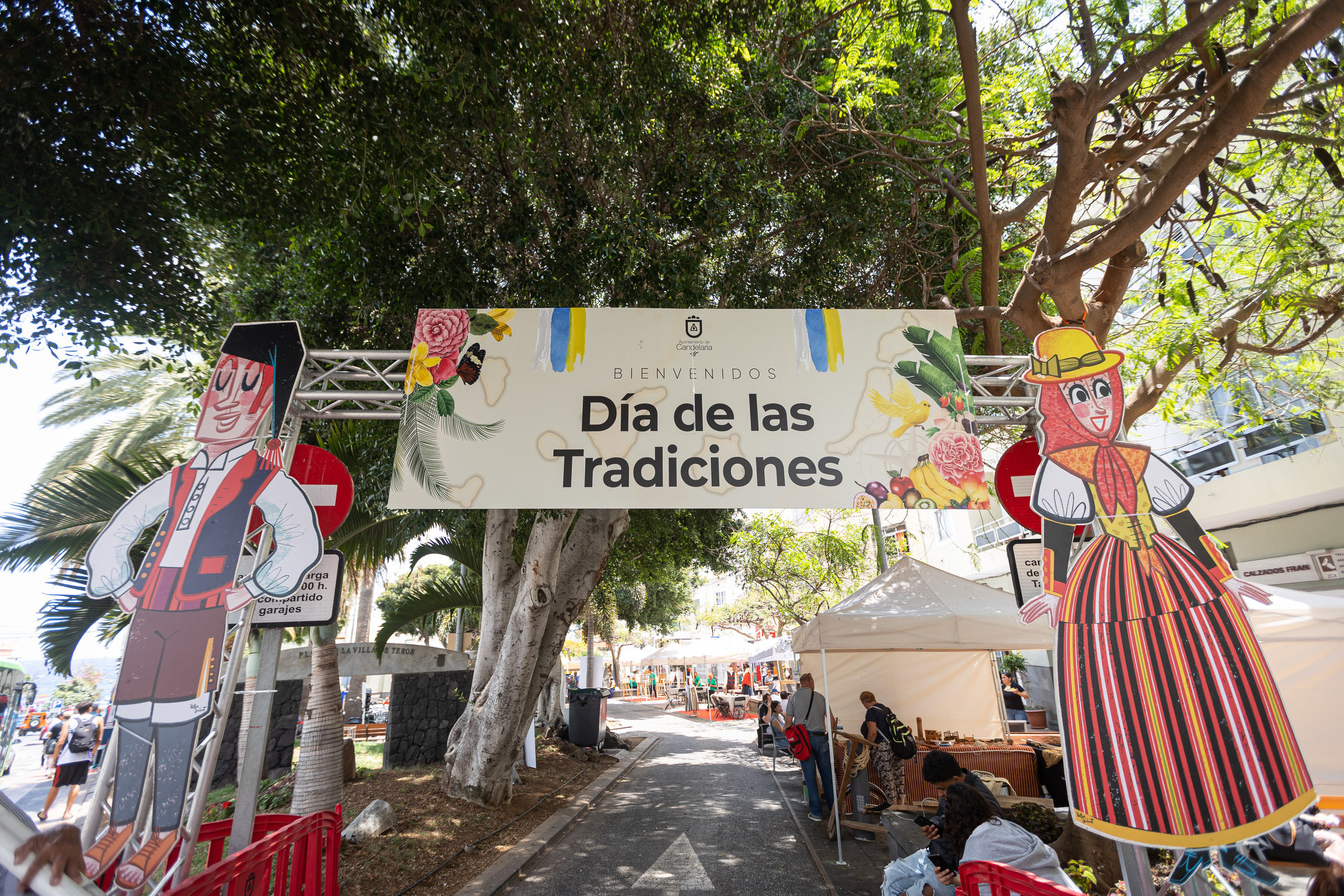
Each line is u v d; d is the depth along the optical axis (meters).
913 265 8.09
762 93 7.38
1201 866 3.38
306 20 4.58
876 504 3.97
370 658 11.51
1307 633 5.59
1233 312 6.71
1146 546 3.33
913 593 7.81
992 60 7.47
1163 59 4.65
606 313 4.34
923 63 7.61
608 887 5.87
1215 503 11.23
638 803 9.51
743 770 12.19
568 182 6.61
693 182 7.01
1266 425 9.02
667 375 4.21
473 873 6.12
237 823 3.80
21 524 7.34
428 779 9.50
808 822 8.00
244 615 3.54
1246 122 4.22
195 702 3.26
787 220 7.46
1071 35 6.75
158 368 12.31
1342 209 5.94
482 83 5.11
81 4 4.18
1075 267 5.02
